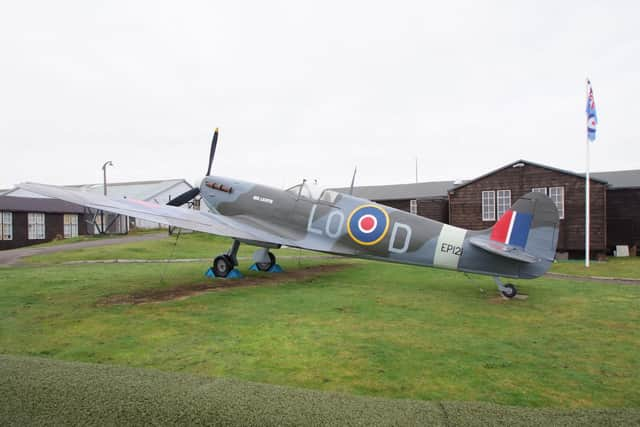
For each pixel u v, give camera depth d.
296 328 5.65
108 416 2.62
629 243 19.58
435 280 10.09
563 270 13.45
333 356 4.53
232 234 9.35
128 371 3.48
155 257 16.20
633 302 7.53
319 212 9.76
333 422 2.60
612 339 5.27
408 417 2.72
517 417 2.77
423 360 4.43
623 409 2.98
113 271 11.55
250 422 2.57
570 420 2.74
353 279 10.27
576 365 4.33
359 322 6.00
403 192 26.83
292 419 2.63
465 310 6.85
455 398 3.52
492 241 8.03
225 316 6.32
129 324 5.82
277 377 3.93
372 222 9.10
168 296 7.89
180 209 10.52
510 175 19.45
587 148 15.02
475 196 20.31
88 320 6.04
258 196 10.73
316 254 18.12
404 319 6.20
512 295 7.85
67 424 2.53
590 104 15.16
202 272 11.38
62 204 29.56
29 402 2.79
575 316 6.48
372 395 3.56
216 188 11.46
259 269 11.98
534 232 7.74
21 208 26.47
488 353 4.69
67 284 9.16
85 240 23.94
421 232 8.63
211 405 2.80
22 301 7.36
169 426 2.51
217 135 12.55
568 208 18.14
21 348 4.77
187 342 5.00
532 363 4.38
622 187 19.48
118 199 9.70
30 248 19.95
